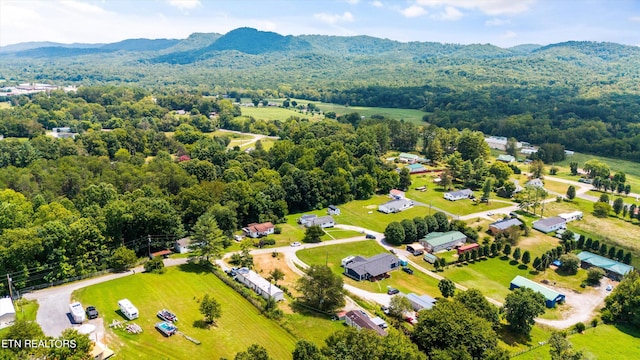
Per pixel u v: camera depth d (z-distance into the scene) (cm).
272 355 8200
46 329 8294
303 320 9625
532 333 9969
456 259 13800
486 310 9744
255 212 15750
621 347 9569
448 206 18738
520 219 16850
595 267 13100
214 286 10850
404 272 12800
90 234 11125
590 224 17062
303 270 12375
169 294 10188
